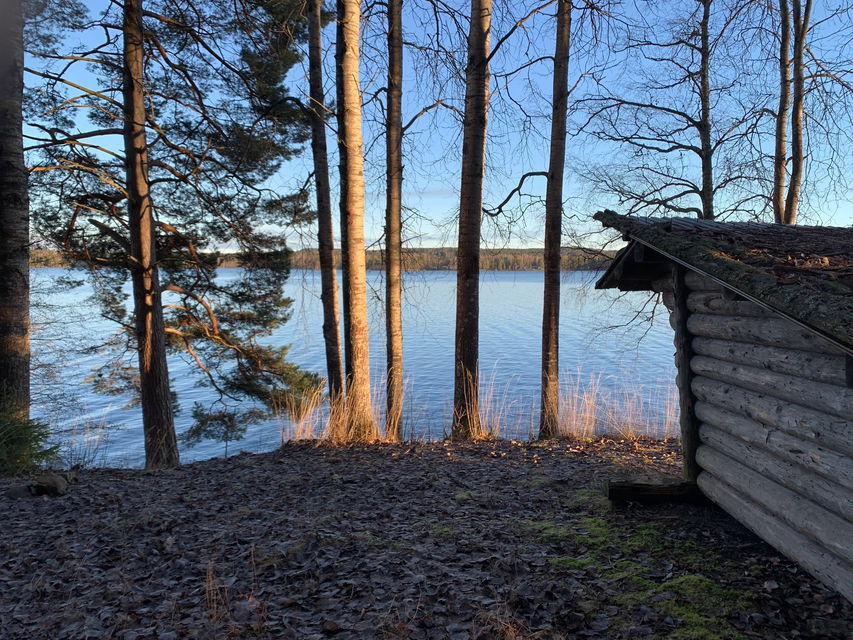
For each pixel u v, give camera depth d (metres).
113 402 26.36
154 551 4.14
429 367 33.53
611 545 3.95
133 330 12.73
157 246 12.58
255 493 5.60
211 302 13.72
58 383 14.20
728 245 3.57
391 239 9.41
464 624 2.99
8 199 7.64
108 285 12.60
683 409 4.65
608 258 12.27
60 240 10.36
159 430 9.11
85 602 3.45
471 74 8.44
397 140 9.48
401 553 3.90
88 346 13.97
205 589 3.50
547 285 8.96
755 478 3.70
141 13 8.47
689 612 3.07
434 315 58.28
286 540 4.20
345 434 7.96
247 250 12.29
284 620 3.12
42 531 4.62
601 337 20.72
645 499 4.68
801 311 2.44
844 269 2.96
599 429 8.77
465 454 7.05
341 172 8.41
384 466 6.45
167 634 3.03
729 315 3.89
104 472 6.95
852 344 2.15
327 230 9.60
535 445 7.71
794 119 10.05
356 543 4.09
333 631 2.98
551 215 8.96
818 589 3.28
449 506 4.95
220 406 15.09
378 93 9.55
